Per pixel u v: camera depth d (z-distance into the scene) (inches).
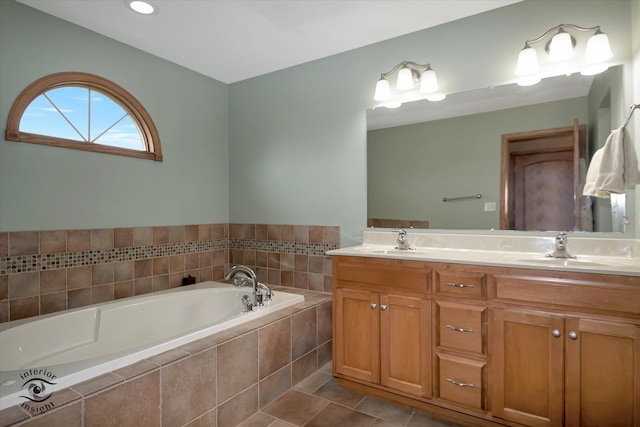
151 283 112.7
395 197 106.1
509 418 68.7
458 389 74.1
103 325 89.0
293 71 124.6
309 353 98.3
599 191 77.0
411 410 80.5
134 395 56.9
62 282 92.2
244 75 132.5
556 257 77.5
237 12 90.9
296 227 124.0
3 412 46.3
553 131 85.0
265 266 131.3
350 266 88.6
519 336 68.2
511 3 88.7
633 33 75.5
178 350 67.5
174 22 95.2
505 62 90.1
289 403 83.8
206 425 68.7
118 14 91.0
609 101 78.8
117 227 104.4
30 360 75.7
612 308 60.2
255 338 80.4
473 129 94.8
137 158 109.7
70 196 94.2
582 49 81.6
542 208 86.6
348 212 114.0
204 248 130.5
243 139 137.2
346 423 75.8
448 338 75.4
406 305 80.5
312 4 87.7
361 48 110.9
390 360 82.6
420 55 101.4
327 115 117.7
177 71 122.0
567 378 63.7
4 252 82.4
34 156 87.5
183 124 123.7
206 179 132.0
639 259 71.9
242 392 76.8
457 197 97.3
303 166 122.8
